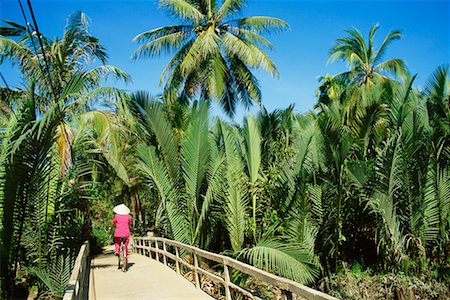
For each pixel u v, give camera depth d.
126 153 14.20
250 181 11.22
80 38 14.93
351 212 10.85
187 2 20.19
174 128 12.57
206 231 11.71
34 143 6.73
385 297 9.04
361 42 25.28
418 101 10.69
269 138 12.30
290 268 8.20
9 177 6.70
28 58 13.38
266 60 19.22
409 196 9.77
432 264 9.96
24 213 7.40
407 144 9.66
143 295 8.50
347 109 11.57
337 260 10.61
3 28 14.75
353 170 9.85
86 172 10.25
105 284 9.95
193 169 11.23
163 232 14.17
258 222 11.35
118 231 12.21
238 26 20.88
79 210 12.11
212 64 19.12
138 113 11.20
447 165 10.41
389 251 9.95
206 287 10.26
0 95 10.42
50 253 8.45
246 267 6.31
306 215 9.98
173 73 21.16
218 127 12.12
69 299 5.03
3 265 7.07
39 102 11.38
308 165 10.08
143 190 17.38
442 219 10.17
